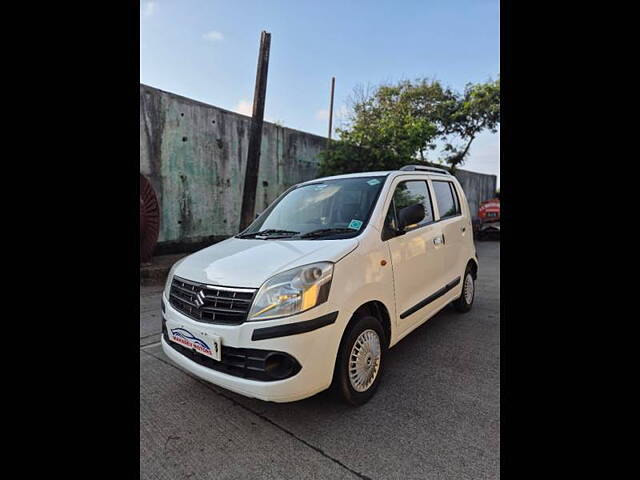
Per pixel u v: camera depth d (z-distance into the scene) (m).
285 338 1.89
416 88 14.92
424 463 1.82
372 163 9.48
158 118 8.03
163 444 2.03
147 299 5.41
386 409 2.31
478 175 18.48
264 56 7.54
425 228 3.20
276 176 10.39
